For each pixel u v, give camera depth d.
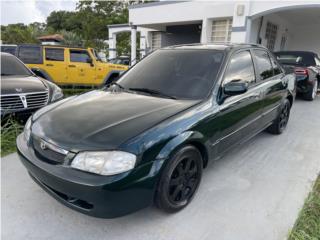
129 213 2.10
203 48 3.37
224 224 2.38
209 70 3.00
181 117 2.39
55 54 8.99
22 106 4.36
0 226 2.31
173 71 3.19
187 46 3.58
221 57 3.11
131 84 3.26
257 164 3.55
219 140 2.85
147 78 3.25
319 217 2.47
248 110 3.32
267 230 2.31
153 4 13.91
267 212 2.55
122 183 1.95
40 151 2.26
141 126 2.19
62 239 2.19
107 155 1.98
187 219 2.43
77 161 2.00
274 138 4.60
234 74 3.16
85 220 2.40
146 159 2.07
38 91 4.56
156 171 2.13
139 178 2.04
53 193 2.23
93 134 2.12
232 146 3.20
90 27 31.66
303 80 7.62
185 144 2.39
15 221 2.38
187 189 2.58
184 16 12.88
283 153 3.95
